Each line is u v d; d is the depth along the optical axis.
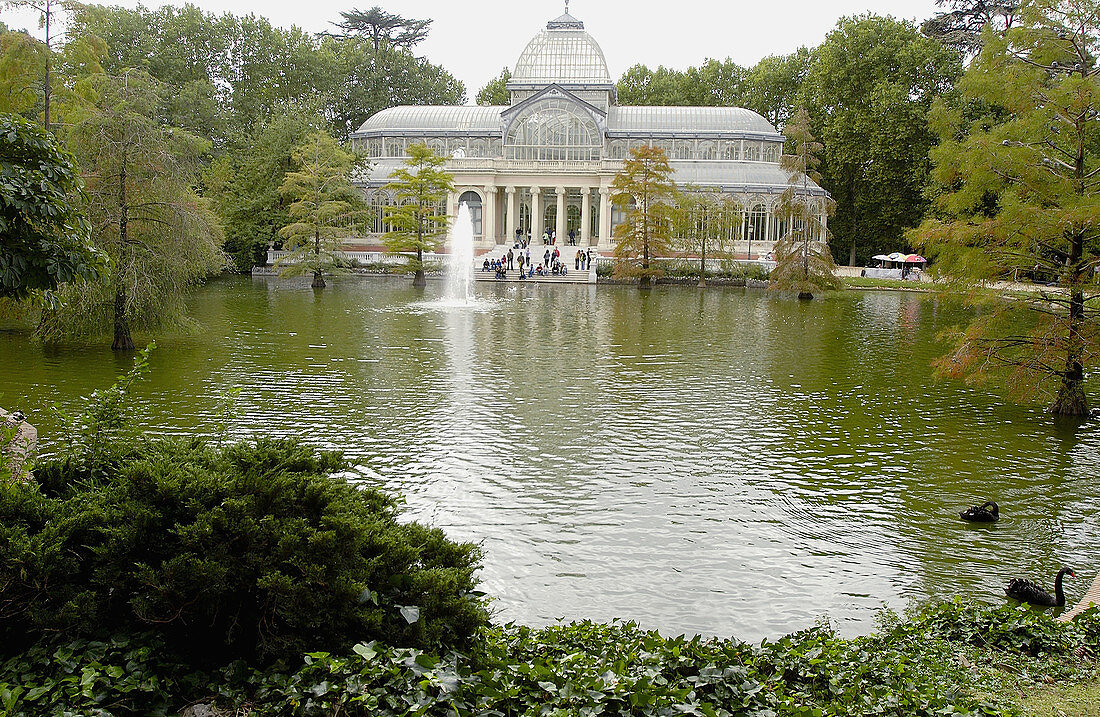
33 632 8.04
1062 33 26.53
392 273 83.81
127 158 33.09
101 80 34.31
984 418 26.58
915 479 20.23
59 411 11.62
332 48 128.00
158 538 8.37
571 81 102.69
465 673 7.79
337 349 36.62
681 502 18.17
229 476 8.86
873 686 8.90
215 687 7.73
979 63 27.44
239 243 82.56
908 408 27.69
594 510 17.55
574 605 13.38
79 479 10.16
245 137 90.81
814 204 76.25
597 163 96.12
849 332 47.19
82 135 32.53
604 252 94.56
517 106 96.81
